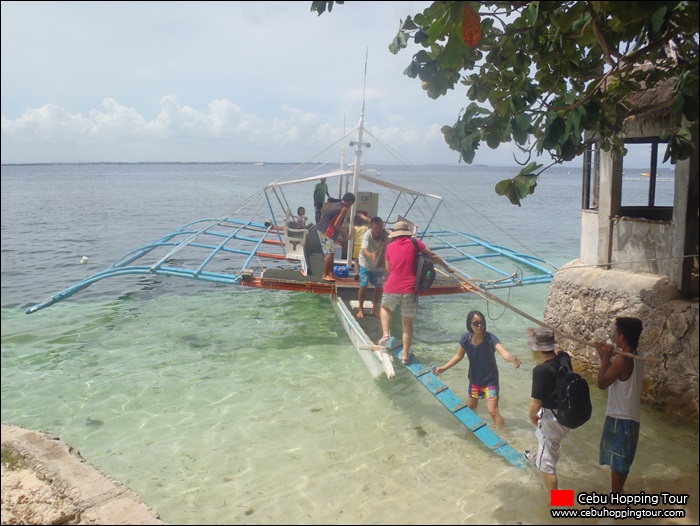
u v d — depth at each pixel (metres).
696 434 5.34
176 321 10.01
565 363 4.25
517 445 5.20
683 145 5.00
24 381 7.17
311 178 10.95
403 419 5.89
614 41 4.30
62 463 4.70
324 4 3.90
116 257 17.03
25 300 11.68
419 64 5.21
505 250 12.65
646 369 6.06
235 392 6.76
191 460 5.12
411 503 4.29
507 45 4.94
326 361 7.84
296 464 4.99
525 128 4.61
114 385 7.03
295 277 9.44
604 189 7.09
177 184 77.44
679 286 5.99
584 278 7.18
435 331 9.23
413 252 6.34
